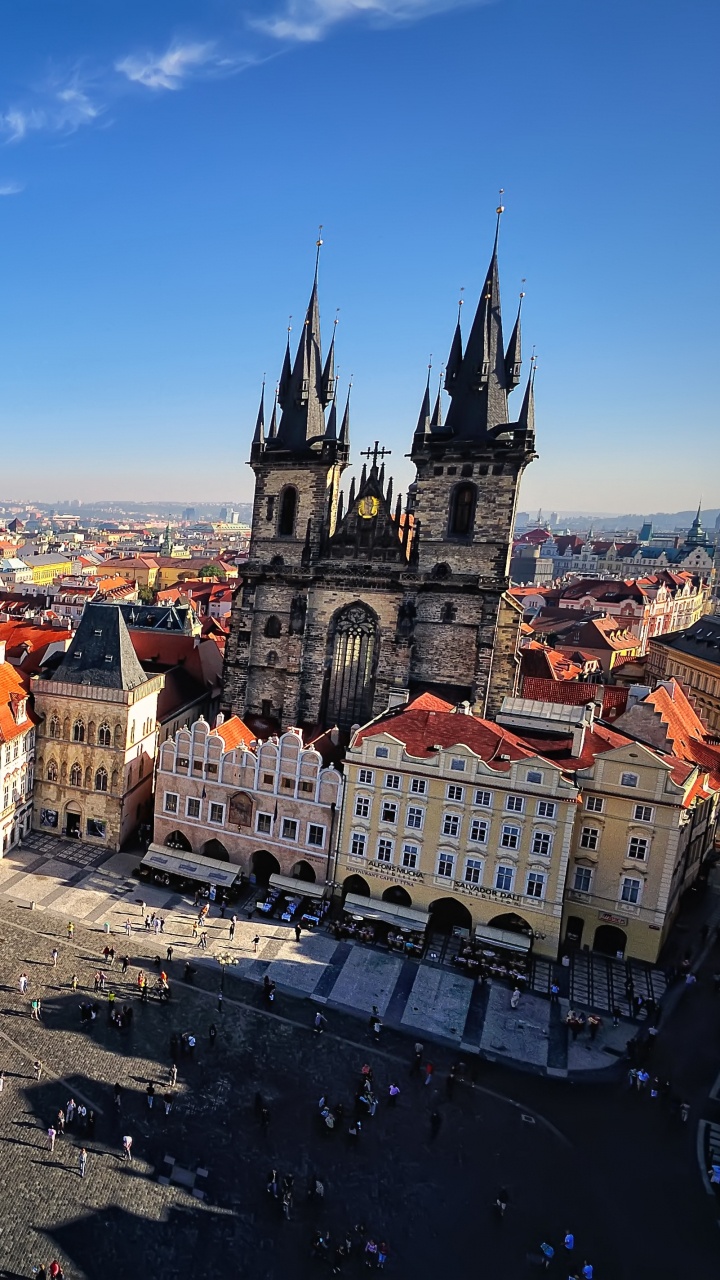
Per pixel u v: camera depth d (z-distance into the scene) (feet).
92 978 192.54
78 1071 161.38
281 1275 122.11
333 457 291.17
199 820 249.14
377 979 201.57
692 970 211.41
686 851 230.89
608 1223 135.13
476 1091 164.66
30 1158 139.03
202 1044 173.27
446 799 214.90
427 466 276.62
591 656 546.26
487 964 205.87
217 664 380.17
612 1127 156.76
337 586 292.20
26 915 217.77
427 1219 133.59
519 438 262.26
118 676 260.21
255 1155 144.46
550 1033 184.24
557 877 206.80
